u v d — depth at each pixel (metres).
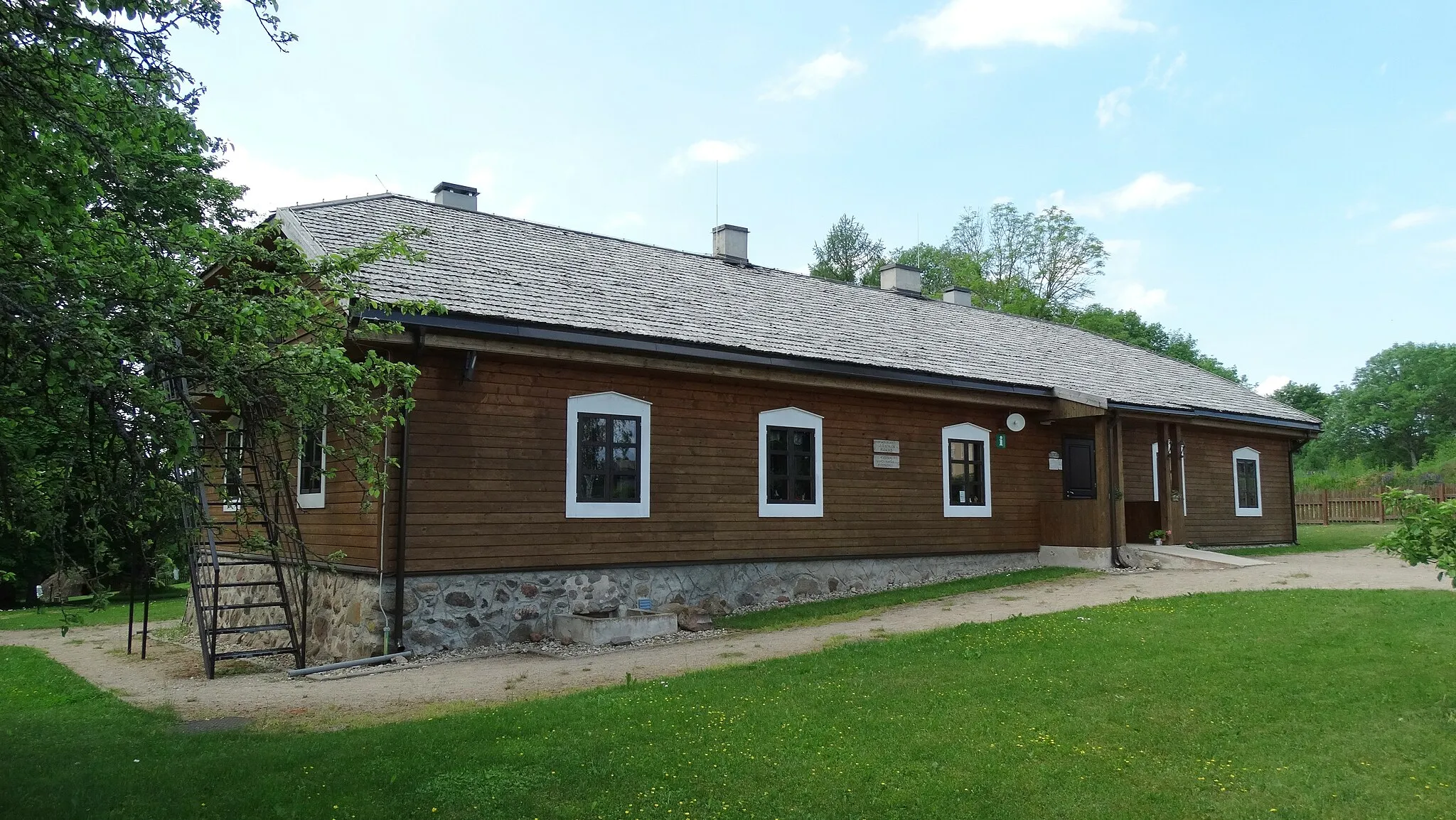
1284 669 8.35
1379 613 10.88
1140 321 60.72
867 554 15.80
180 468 5.55
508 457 12.09
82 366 5.03
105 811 5.58
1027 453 18.44
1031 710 7.36
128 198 6.01
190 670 11.41
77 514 5.68
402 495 11.17
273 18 5.43
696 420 13.96
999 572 17.33
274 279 6.09
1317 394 73.38
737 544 14.23
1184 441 21.88
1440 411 65.38
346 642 11.48
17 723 8.22
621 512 13.05
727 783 5.90
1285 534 24.19
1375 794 5.61
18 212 5.61
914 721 7.14
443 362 11.68
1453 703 7.27
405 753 6.57
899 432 16.48
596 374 12.98
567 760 6.34
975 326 22.08
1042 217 49.72
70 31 5.52
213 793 5.88
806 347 14.90
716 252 20.28
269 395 5.86
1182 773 5.97
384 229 13.71
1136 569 16.97
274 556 7.43
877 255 58.38
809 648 10.71
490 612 11.80
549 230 17.22
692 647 11.22
